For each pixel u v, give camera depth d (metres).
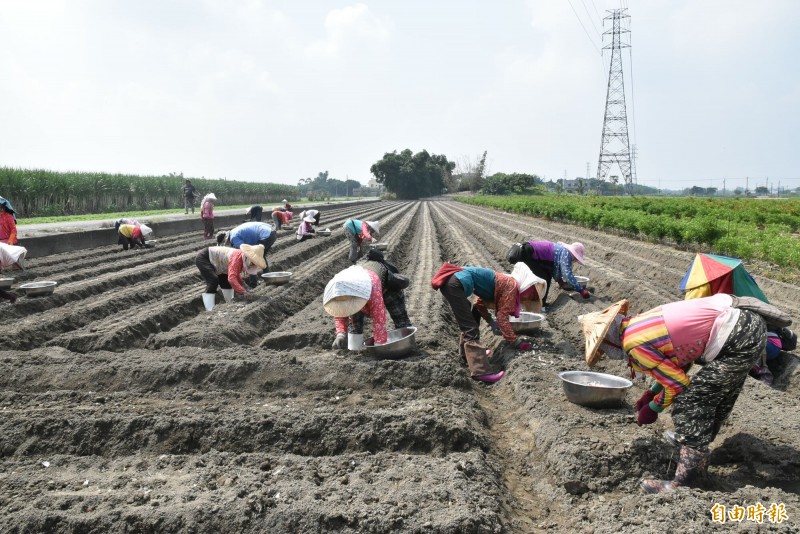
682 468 4.54
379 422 5.80
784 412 5.83
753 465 5.07
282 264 15.76
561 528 4.35
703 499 4.20
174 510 4.32
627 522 4.05
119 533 4.20
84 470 5.25
